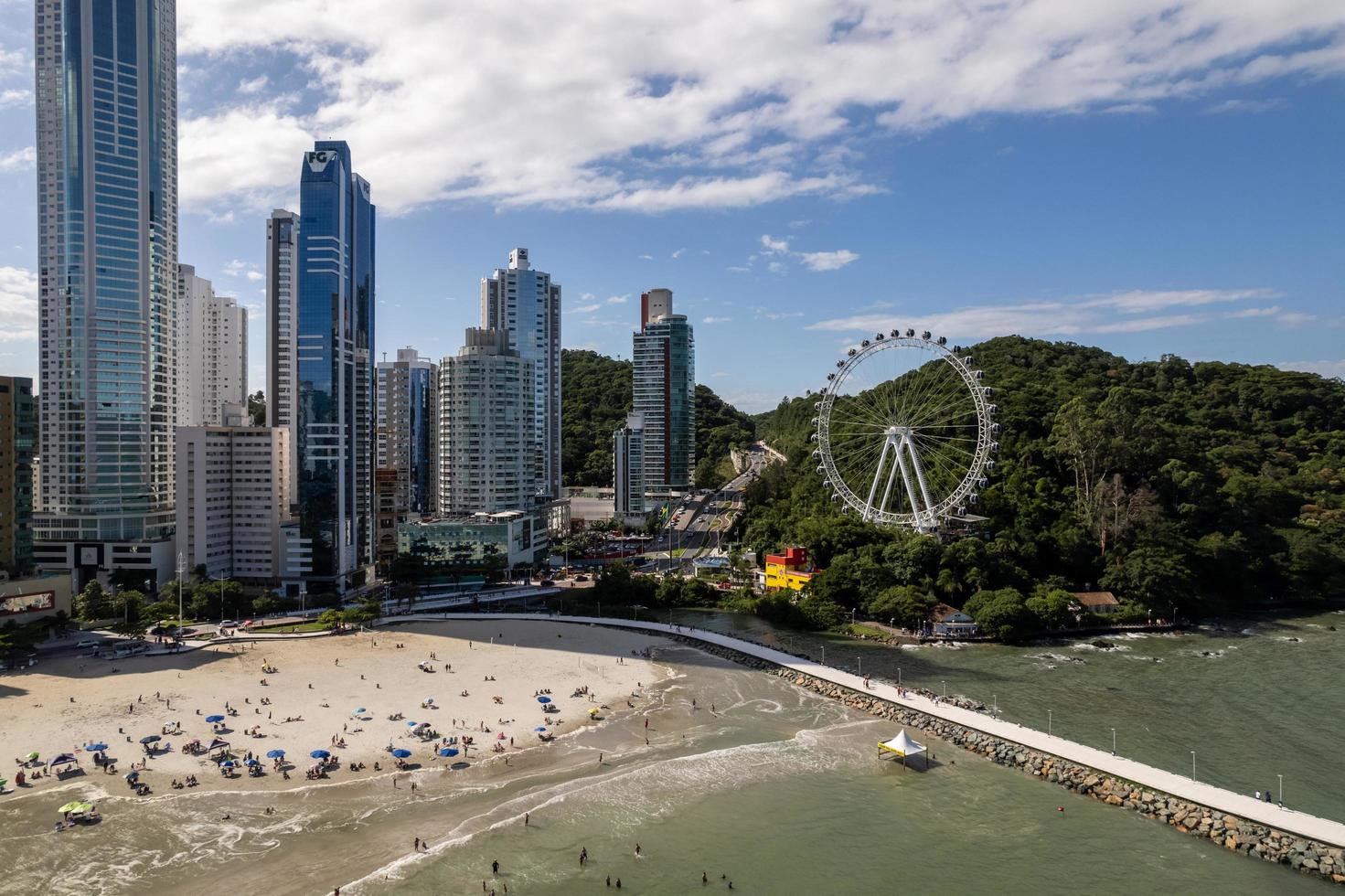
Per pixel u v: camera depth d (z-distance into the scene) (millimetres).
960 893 83625
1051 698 139250
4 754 114312
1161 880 85312
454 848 91500
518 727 128000
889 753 117875
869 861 89562
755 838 94312
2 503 192625
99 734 122062
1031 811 100562
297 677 152875
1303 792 102500
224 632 191250
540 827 96312
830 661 164000
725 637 181625
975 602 188250
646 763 114625
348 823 96625
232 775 108750
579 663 165375
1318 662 161125
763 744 121750
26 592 178750
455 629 197875
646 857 90250
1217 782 105375
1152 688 144250
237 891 82250
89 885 82875
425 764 113375
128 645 174125
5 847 89938
